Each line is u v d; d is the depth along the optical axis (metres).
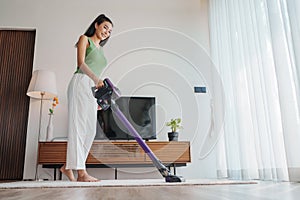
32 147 2.76
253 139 2.04
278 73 1.56
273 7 1.65
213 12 2.93
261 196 0.48
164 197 0.48
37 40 3.09
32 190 0.84
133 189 0.79
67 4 3.23
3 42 3.16
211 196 0.49
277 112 1.68
